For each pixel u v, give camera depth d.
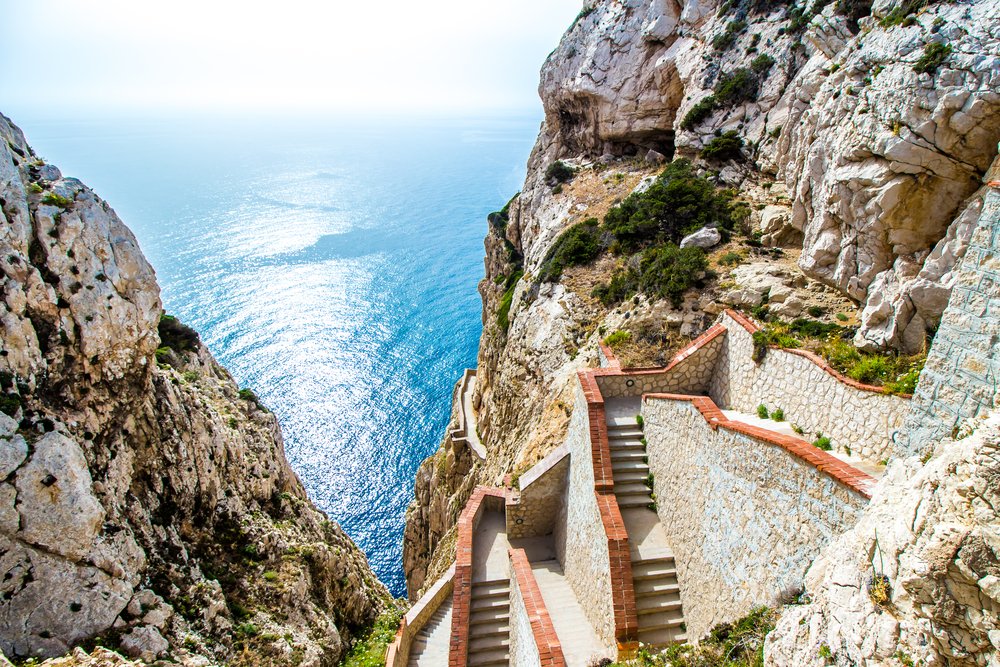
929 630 5.59
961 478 5.53
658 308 18.73
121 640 10.74
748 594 10.32
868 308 12.30
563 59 42.12
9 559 9.88
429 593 18.66
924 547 5.57
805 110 19.33
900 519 6.23
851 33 17.94
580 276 25.73
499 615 15.51
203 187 179.88
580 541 15.23
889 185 12.23
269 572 15.70
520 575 13.59
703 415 12.06
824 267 14.80
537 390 23.88
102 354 12.33
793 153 19.52
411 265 108.06
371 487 50.69
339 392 64.31
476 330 80.44
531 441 20.61
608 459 14.55
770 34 26.22
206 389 20.16
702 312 17.59
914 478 6.48
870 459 10.43
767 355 13.75
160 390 14.64
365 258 111.19
